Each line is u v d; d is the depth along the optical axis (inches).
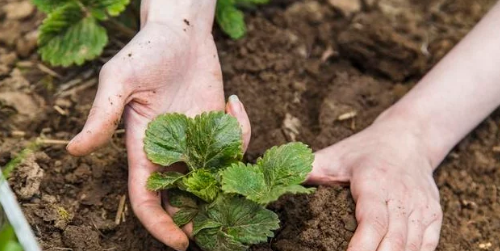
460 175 42.1
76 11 41.9
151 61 37.3
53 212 38.6
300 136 42.8
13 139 41.1
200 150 37.4
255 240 36.2
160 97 38.1
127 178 40.4
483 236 40.6
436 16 47.7
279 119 43.1
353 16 47.1
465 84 40.8
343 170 39.8
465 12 48.1
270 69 44.4
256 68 44.2
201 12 39.4
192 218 37.3
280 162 36.5
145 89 37.5
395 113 41.3
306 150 36.7
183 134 37.4
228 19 43.3
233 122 37.5
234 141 37.4
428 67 45.4
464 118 40.8
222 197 37.0
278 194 35.3
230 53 44.6
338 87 44.4
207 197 36.9
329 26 46.6
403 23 47.0
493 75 40.6
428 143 40.4
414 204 38.8
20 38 44.3
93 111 36.2
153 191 37.3
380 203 38.1
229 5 43.5
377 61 45.2
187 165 37.7
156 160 36.9
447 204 41.4
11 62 43.6
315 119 43.7
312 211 38.4
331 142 42.6
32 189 39.0
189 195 37.7
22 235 35.3
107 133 36.3
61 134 41.6
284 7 47.0
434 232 39.0
